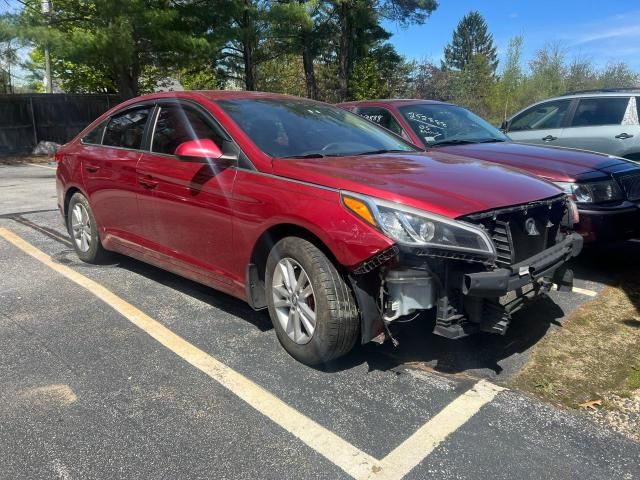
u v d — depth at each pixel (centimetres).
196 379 329
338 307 316
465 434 278
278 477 247
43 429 280
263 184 352
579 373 340
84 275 522
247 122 398
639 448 268
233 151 379
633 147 793
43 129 2212
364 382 327
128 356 358
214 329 401
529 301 339
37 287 488
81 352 363
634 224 522
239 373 337
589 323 414
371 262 294
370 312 310
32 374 334
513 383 328
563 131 868
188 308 441
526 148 585
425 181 329
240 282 379
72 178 547
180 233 420
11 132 2125
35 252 603
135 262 563
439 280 298
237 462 257
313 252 325
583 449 267
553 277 369
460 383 328
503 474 249
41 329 398
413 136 614
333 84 3609
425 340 382
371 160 377
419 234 288
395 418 291
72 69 2547
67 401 305
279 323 356
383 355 361
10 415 292
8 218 785
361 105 684
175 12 1831
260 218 349
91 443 269
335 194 316
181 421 288
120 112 508
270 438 274
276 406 302
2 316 422
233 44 2600
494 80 3256
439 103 699
